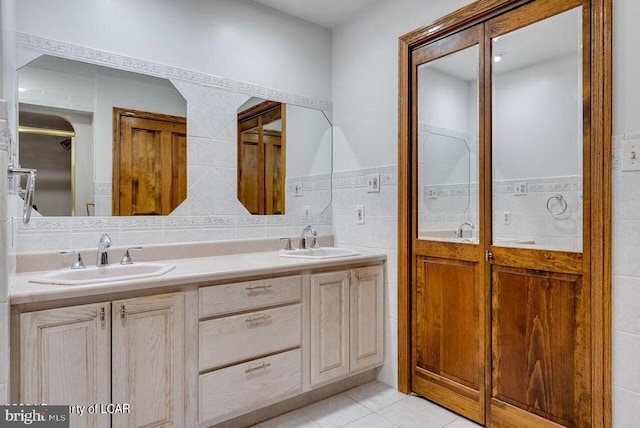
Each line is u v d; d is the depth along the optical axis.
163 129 2.15
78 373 1.39
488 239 1.92
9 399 1.20
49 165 1.84
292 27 2.66
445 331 2.12
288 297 1.97
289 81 2.65
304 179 2.71
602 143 1.51
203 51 2.29
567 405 1.63
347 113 2.72
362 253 2.46
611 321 1.49
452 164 2.09
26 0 1.78
